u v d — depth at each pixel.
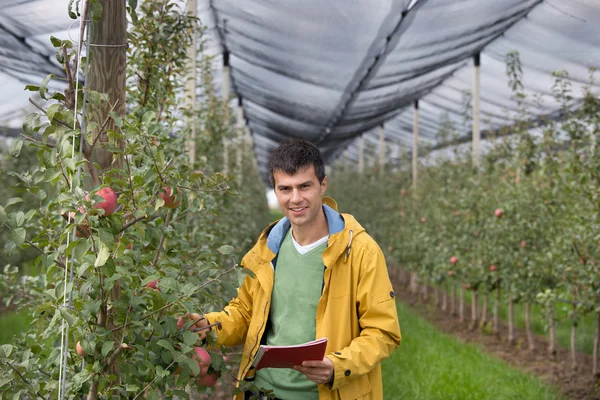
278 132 14.23
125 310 1.50
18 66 6.09
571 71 5.56
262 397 1.73
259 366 1.55
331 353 1.64
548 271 4.63
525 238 4.96
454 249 6.14
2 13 4.43
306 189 1.67
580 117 4.20
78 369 1.58
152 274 1.54
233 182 5.11
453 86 7.84
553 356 5.00
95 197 1.36
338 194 14.01
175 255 1.89
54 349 1.62
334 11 4.48
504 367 4.62
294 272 1.77
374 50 5.55
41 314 1.70
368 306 1.67
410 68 6.48
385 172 10.70
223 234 3.30
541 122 5.47
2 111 8.23
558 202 4.73
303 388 1.72
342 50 5.61
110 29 1.66
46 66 6.06
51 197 1.51
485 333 6.08
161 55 2.46
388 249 9.09
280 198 1.70
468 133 9.85
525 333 6.07
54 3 4.20
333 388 1.57
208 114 4.67
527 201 4.93
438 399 3.86
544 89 6.36
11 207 7.45
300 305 1.74
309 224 1.75
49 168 1.42
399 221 8.73
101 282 1.46
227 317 1.85
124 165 1.69
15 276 2.37
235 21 5.27
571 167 4.12
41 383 1.55
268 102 9.62
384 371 4.45
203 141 4.49
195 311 1.74
